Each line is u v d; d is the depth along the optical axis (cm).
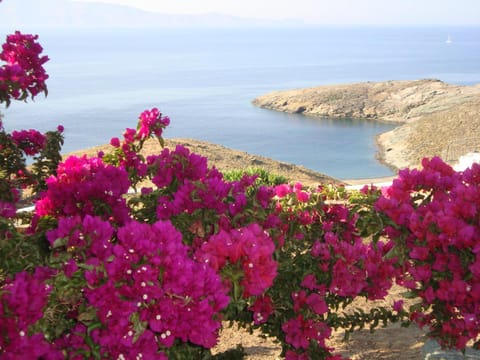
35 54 481
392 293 616
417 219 340
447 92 11456
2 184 423
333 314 407
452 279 350
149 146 2984
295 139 9269
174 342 290
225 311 318
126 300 242
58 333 279
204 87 19150
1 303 227
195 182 354
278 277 365
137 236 251
